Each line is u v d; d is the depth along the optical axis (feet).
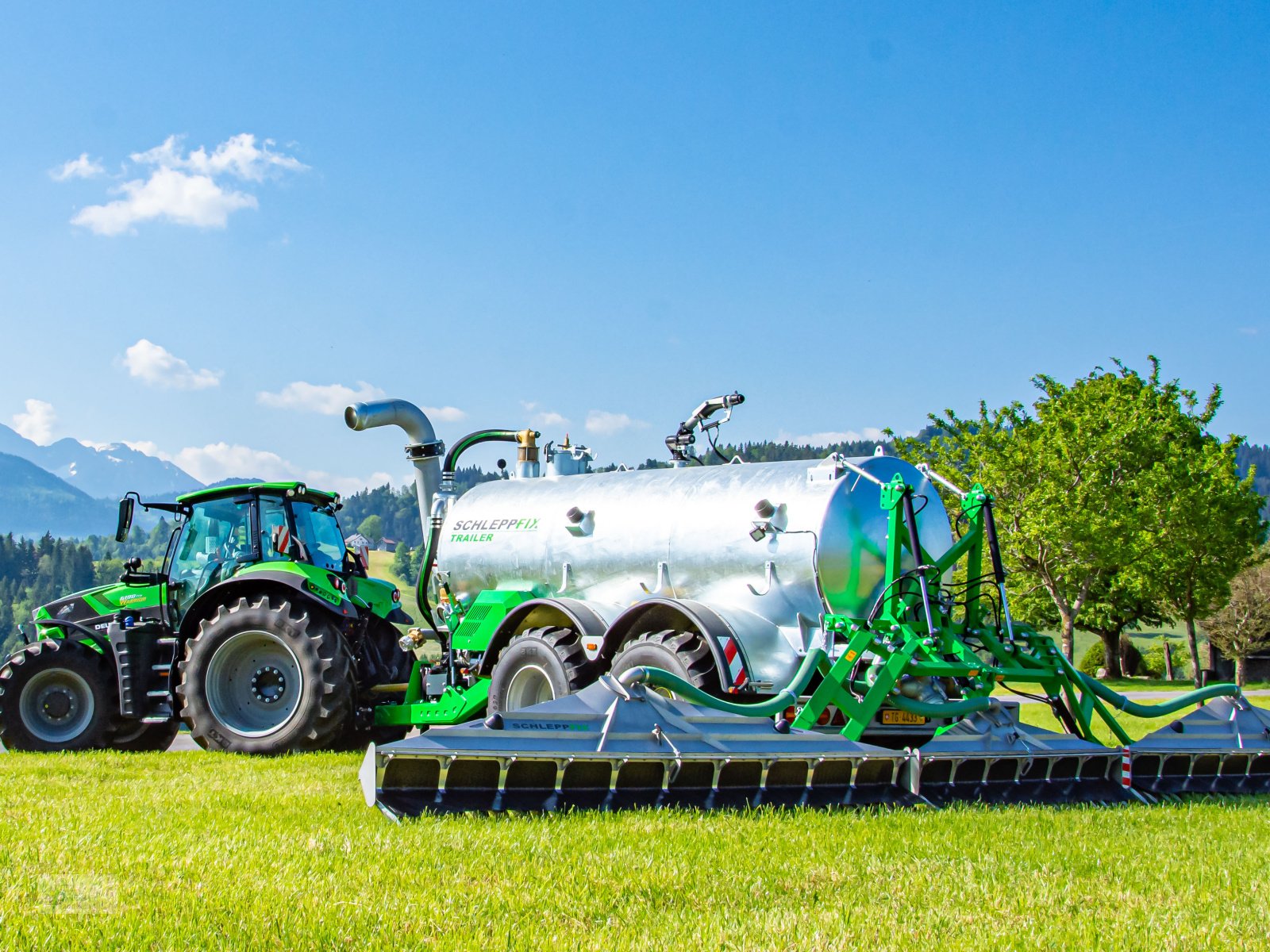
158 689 38.55
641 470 35.50
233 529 39.73
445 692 37.60
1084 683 29.43
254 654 36.22
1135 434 91.15
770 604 29.96
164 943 12.04
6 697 37.88
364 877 15.12
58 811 20.51
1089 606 127.85
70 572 474.49
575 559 35.12
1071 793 25.53
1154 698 76.54
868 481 30.27
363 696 38.22
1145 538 91.35
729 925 13.44
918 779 23.68
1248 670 133.18
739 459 36.60
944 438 97.35
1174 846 19.33
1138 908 14.83
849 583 29.45
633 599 33.47
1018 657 28.94
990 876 16.37
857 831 19.63
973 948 12.75
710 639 28.99
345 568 42.34
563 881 15.11
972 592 30.04
